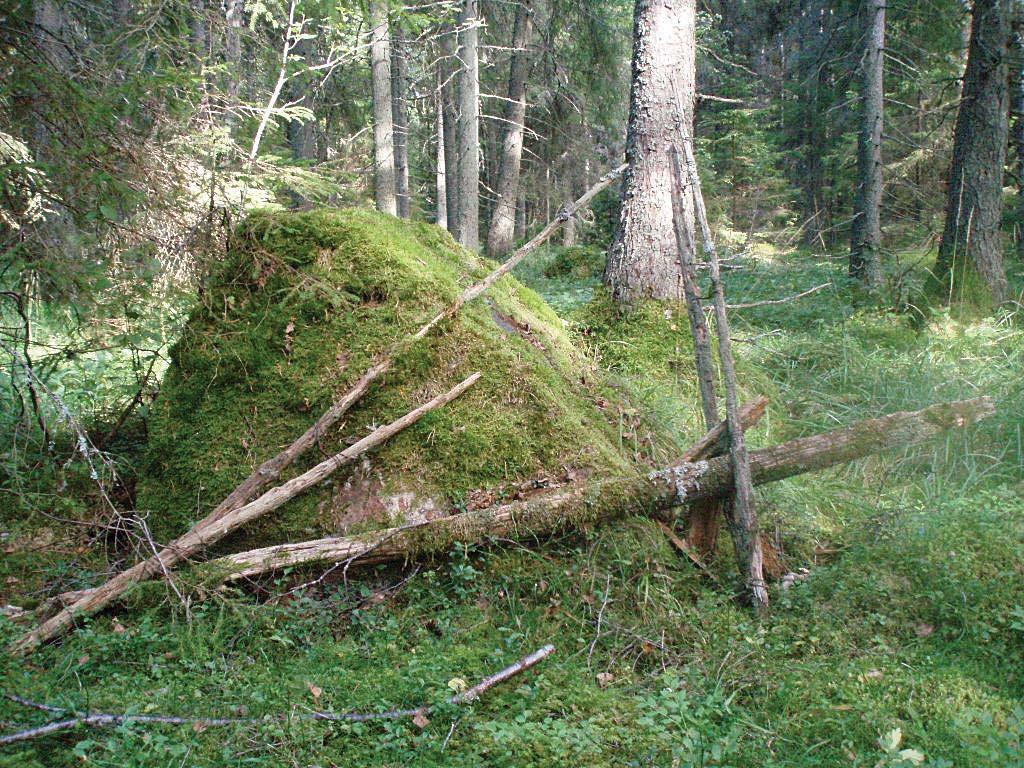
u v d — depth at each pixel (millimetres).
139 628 3287
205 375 4449
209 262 4625
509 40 18953
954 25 13969
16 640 3191
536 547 3818
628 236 7145
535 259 18672
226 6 9344
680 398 6105
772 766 2607
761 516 4312
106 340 4723
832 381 6941
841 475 5320
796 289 11117
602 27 16219
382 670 3137
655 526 3934
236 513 3789
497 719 2859
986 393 6039
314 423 4223
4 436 4719
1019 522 4109
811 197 21062
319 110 14992
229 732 2715
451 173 23062
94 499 4500
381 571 3764
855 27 15352
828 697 3029
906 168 15938
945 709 2893
